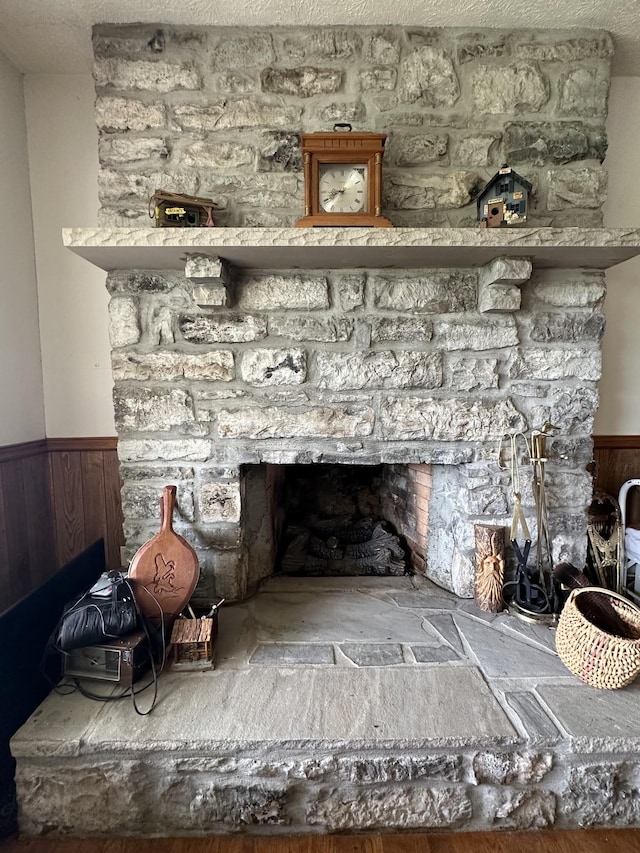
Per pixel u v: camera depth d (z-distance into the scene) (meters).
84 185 1.96
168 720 1.25
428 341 1.73
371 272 1.70
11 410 1.84
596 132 1.70
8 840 1.23
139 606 1.46
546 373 1.75
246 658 1.51
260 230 1.41
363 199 1.56
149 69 1.63
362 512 2.46
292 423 1.75
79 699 1.34
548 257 1.57
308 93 1.66
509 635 1.64
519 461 1.80
